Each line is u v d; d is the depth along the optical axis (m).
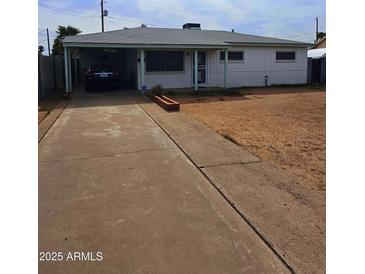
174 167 5.25
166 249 3.02
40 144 6.73
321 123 9.40
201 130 7.91
